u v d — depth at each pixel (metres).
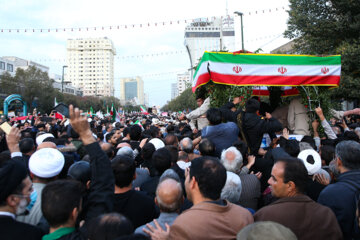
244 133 5.02
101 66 129.62
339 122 8.80
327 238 2.31
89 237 1.89
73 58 129.25
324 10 14.60
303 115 6.91
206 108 6.42
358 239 2.67
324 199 2.83
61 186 2.27
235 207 2.44
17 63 74.12
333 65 6.48
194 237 2.12
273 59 6.15
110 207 2.43
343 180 2.90
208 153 3.97
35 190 2.97
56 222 2.20
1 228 2.11
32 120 12.39
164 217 2.67
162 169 3.86
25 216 2.77
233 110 5.65
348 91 13.20
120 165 3.03
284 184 2.58
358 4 12.98
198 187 2.41
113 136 7.30
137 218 2.99
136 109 110.06
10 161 2.30
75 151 5.39
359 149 2.96
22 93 38.44
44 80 39.88
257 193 3.62
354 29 13.27
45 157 3.09
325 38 14.66
